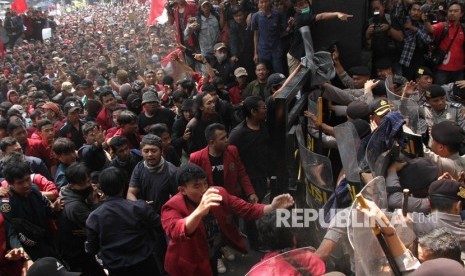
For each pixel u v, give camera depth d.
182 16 9.80
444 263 2.03
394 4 7.64
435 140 4.14
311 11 6.54
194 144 6.03
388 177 3.59
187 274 3.92
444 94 5.46
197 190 3.77
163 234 4.43
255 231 5.02
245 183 5.07
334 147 4.79
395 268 2.52
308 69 5.67
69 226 4.55
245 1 8.55
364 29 7.14
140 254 4.13
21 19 23.75
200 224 3.88
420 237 2.73
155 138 4.75
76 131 7.00
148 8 40.75
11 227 4.48
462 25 7.43
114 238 4.08
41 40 24.88
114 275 4.13
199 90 7.93
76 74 13.42
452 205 3.12
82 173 4.56
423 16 7.45
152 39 19.58
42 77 13.79
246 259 5.12
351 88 6.31
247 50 8.55
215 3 9.95
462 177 3.92
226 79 8.58
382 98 4.98
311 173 4.04
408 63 7.46
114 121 6.77
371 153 3.58
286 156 4.49
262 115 5.19
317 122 4.94
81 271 4.76
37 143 6.60
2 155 5.88
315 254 2.70
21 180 4.45
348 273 2.91
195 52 9.58
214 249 4.14
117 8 49.94
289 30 7.05
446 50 7.47
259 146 5.25
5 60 18.50
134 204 4.15
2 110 9.28
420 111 5.43
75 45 23.97
